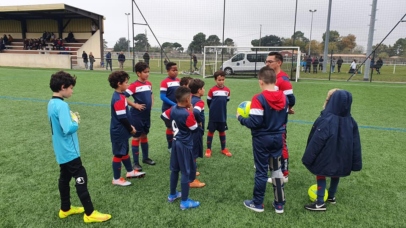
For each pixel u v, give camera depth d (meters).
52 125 2.42
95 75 15.70
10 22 24.81
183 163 2.80
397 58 29.52
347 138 2.67
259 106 2.57
